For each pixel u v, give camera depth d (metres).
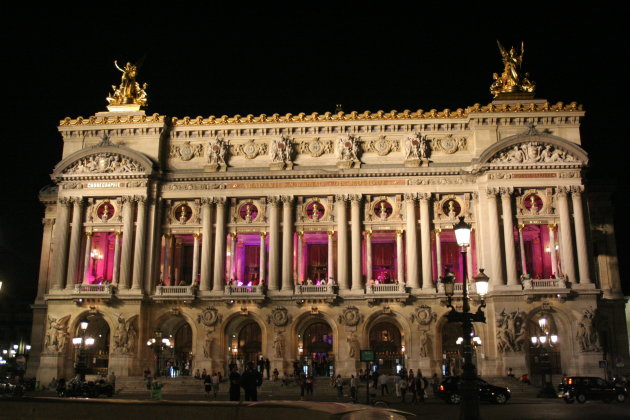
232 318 71.88
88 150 73.81
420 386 53.03
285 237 72.25
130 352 69.00
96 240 75.88
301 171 72.94
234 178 73.88
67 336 71.00
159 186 74.56
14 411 14.88
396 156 73.75
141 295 70.25
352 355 68.50
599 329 74.75
